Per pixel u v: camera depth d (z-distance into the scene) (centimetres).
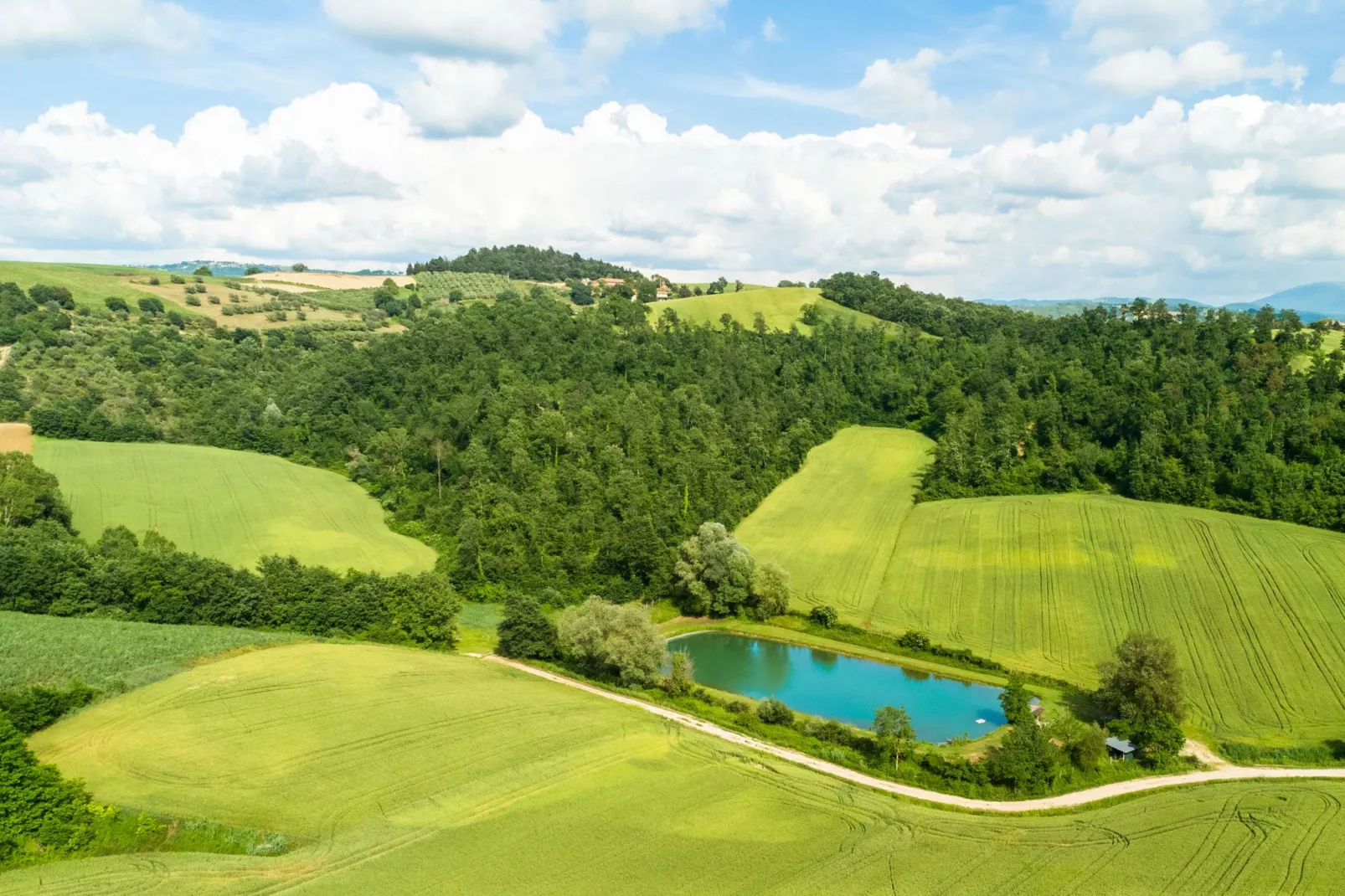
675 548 11200
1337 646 8069
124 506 11412
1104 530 10838
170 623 8419
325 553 10894
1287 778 6347
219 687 6675
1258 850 5153
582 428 13675
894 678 8612
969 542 11244
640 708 7344
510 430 13212
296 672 7112
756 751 6538
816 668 8956
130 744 5684
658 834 5078
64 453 12762
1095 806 5891
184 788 5212
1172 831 5422
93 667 6725
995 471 12950
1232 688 7669
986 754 6644
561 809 5303
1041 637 8975
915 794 6041
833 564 11300
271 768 5522
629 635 8200
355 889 4319
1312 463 11369
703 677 8712
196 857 4562
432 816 5106
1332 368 12925
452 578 10681
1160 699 6912
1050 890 4666
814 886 4609
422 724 6331
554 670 8431
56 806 4725
